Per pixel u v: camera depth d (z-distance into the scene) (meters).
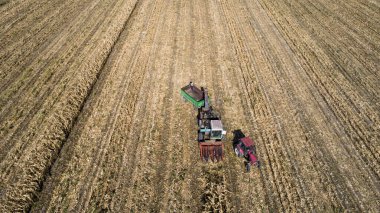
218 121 20.95
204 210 17.11
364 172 19.80
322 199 18.05
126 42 32.75
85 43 32.19
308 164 20.14
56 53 30.39
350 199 18.14
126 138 21.38
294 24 37.84
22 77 26.89
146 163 19.52
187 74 28.25
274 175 19.27
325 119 23.94
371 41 34.84
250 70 29.23
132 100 24.89
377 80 28.47
